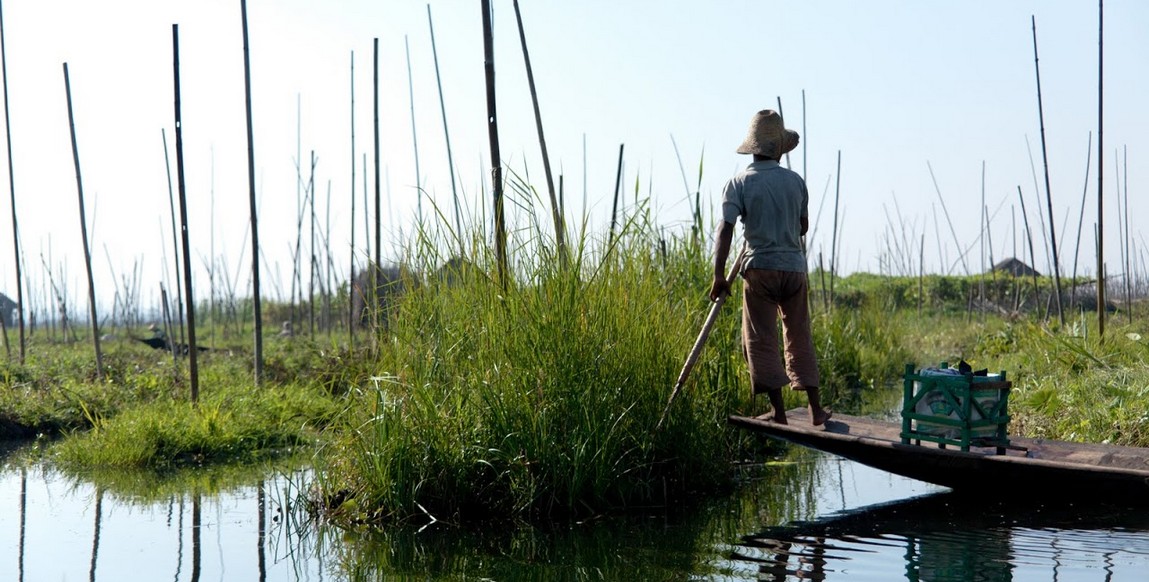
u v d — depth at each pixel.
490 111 7.29
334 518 6.09
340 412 6.68
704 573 4.63
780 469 7.50
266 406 10.02
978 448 6.18
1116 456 6.03
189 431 8.91
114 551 5.38
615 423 6.12
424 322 6.33
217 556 5.26
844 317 14.06
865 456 6.29
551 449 6.05
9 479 7.72
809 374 6.71
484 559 5.06
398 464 6.00
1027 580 4.35
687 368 6.38
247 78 10.37
